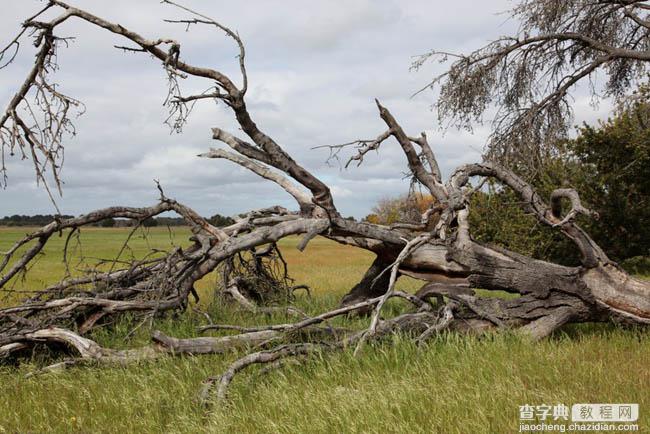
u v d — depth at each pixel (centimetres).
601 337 845
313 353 678
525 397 546
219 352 712
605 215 2083
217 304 1123
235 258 1304
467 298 824
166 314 967
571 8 1409
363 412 520
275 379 625
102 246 4525
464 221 960
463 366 638
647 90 1485
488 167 1006
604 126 2112
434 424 494
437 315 801
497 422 498
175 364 688
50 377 673
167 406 579
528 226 1964
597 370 636
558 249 2075
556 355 701
